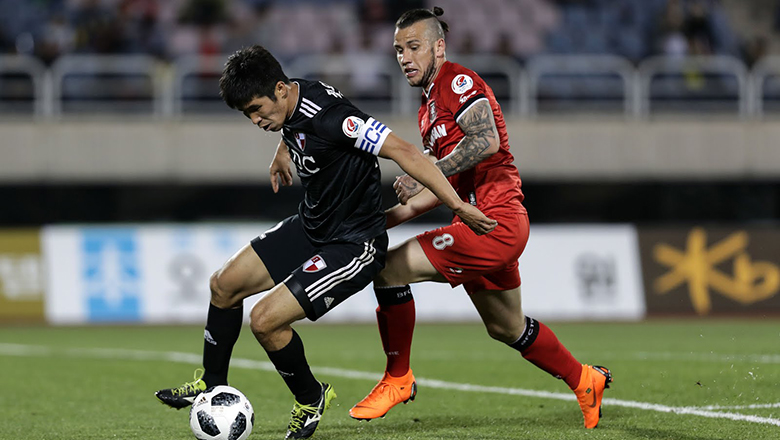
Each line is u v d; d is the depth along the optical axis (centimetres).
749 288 5138
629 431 1639
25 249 4950
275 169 1831
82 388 2427
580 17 6888
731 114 5906
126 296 4950
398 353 1719
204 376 1667
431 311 5000
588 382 1684
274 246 1619
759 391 2148
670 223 6700
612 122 5812
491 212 1647
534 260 5041
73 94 5944
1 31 6347
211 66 5962
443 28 1739
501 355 3147
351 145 1512
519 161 5775
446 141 1681
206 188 6450
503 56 6256
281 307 1509
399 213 1755
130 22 6431
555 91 6262
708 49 6650
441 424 1756
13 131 5534
